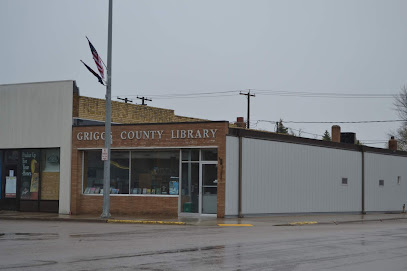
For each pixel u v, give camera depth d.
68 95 29.78
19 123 30.77
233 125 37.81
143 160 28.28
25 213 29.64
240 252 13.58
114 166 28.81
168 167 27.72
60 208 29.34
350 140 40.31
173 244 15.21
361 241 16.53
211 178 26.77
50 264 11.56
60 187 29.47
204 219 25.55
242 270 11.01
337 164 33.81
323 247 14.84
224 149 26.28
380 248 14.80
